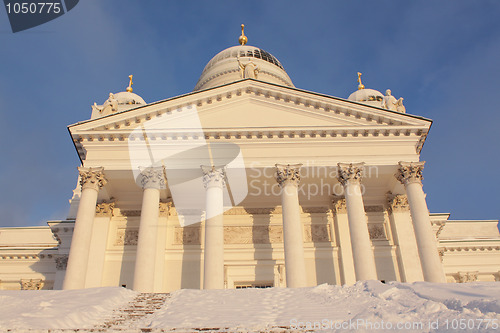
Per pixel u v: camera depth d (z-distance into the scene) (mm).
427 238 31375
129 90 53312
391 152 34500
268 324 14133
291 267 30359
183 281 36469
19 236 54719
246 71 38188
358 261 30812
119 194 38969
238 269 37281
